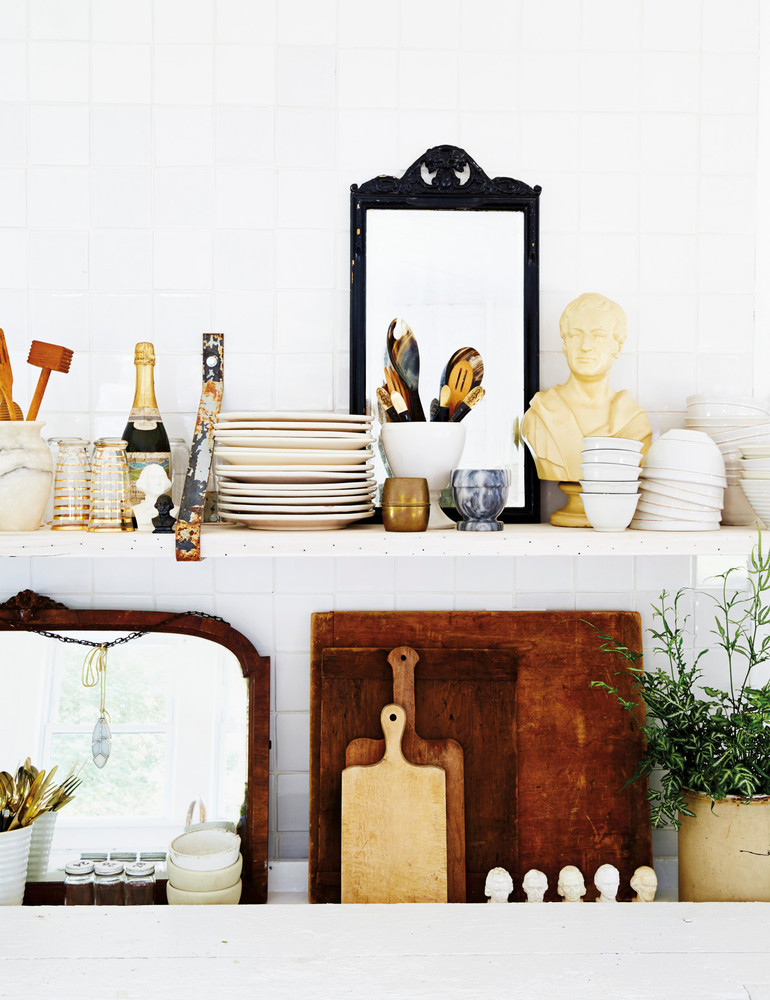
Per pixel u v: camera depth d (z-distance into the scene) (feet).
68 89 4.59
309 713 4.65
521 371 4.61
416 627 4.59
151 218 4.63
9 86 4.58
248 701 4.55
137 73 4.60
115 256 4.64
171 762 4.54
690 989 3.35
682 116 4.74
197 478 3.92
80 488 4.16
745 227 4.78
